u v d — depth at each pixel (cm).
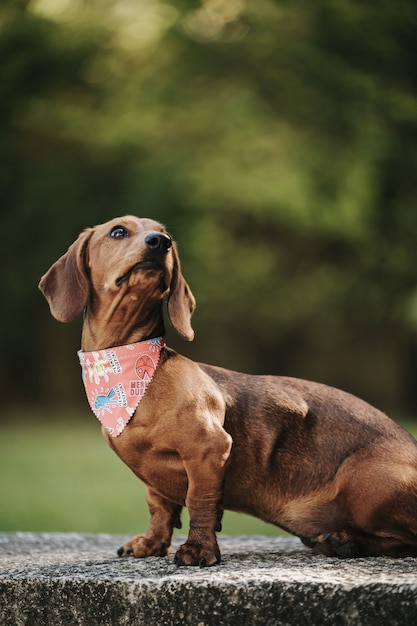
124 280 402
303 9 1683
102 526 796
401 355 2216
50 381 2308
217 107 1827
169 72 1859
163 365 402
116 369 402
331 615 343
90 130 1930
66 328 2228
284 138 1797
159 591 353
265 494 423
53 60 1895
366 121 1711
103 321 415
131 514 858
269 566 384
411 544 409
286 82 1764
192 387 399
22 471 1157
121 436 398
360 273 1934
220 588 349
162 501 435
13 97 1902
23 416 2081
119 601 356
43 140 2039
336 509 417
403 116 1681
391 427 423
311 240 1980
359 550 413
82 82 1931
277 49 1719
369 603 341
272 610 347
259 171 1797
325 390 439
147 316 416
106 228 421
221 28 1827
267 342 2367
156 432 393
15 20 1852
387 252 1844
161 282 405
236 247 1975
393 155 1725
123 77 1920
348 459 413
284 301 2022
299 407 423
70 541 512
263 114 1795
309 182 1781
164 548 429
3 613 369
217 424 397
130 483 1067
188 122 1878
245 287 1998
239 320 2202
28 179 2014
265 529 816
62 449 1398
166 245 400
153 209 1844
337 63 1656
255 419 419
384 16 1599
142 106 1859
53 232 2041
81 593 361
